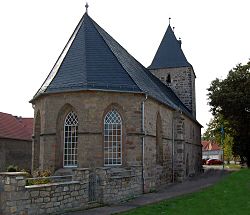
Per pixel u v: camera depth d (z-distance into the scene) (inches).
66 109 892.0
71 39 1049.5
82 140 854.5
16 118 1959.9
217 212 506.9
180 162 1201.4
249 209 520.7
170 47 1796.3
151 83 1228.5
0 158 1589.6
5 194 464.8
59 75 924.6
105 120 885.2
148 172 909.8
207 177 1357.0
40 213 509.7
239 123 1636.3
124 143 882.8
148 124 935.0
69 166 885.8
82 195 609.0
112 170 805.9
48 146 896.9
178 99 1690.5
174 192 868.0
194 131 1732.3
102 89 860.6
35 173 870.4
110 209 610.2
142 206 626.5
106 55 958.4
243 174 1047.0
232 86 1658.5
